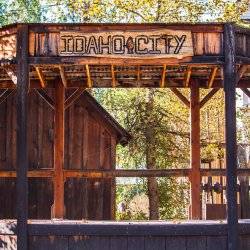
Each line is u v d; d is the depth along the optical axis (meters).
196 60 12.25
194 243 12.08
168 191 27.09
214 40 12.28
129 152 25.16
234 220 12.07
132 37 12.27
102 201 21.05
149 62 12.25
